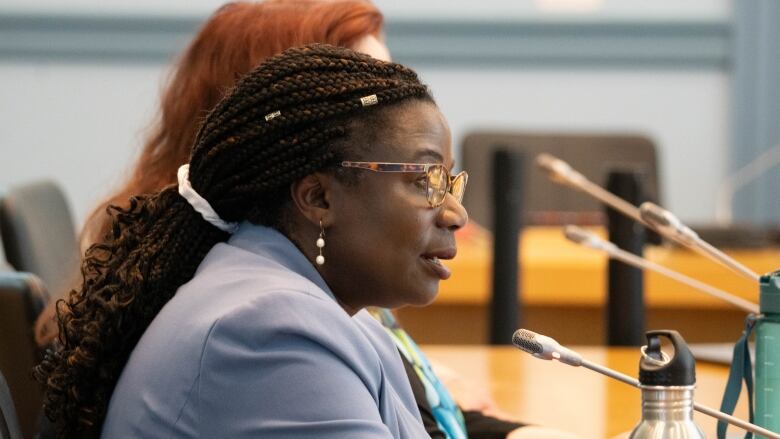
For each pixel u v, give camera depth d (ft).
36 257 25.12
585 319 35.12
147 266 12.66
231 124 12.26
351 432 10.93
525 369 23.21
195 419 11.16
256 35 17.40
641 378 10.68
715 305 34.12
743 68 56.39
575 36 57.16
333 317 11.50
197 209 12.66
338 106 12.06
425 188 12.19
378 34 18.25
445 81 57.57
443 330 34.99
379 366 11.89
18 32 57.62
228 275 11.96
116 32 57.62
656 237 36.70
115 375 12.56
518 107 57.47
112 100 57.93
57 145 58.13
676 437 10.37
